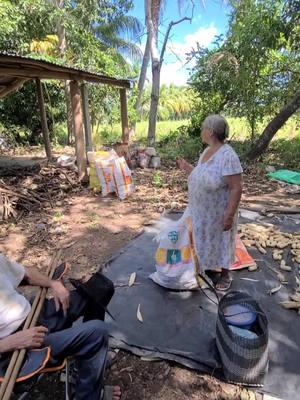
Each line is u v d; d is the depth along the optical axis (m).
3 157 9.50
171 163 9.02
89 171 6.44
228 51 10.02
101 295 2.10
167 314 2.77
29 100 12.04
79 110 6.45
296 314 2.77
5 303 1.71
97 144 11.70
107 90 12.73
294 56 9.59
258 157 9.13
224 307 2.32
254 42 9.32
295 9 8.62
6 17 9.93
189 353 2.35
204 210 2.87
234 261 3.12
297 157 9.16
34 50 11.68
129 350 2.39
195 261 2.97
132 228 4.62
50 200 5.69
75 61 12.07
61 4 12.70
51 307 2.04
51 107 12.56
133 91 15.08
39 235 4.43
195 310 2.82
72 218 5.00
